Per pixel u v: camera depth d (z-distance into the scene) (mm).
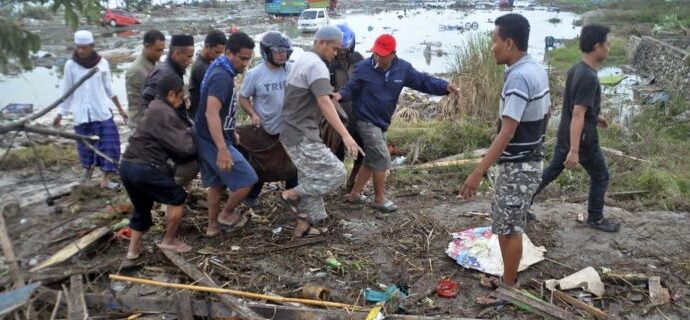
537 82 3389
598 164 4730
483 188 6098
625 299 4016
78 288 3844
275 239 4789
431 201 5781
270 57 4688
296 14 37562
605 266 4414
